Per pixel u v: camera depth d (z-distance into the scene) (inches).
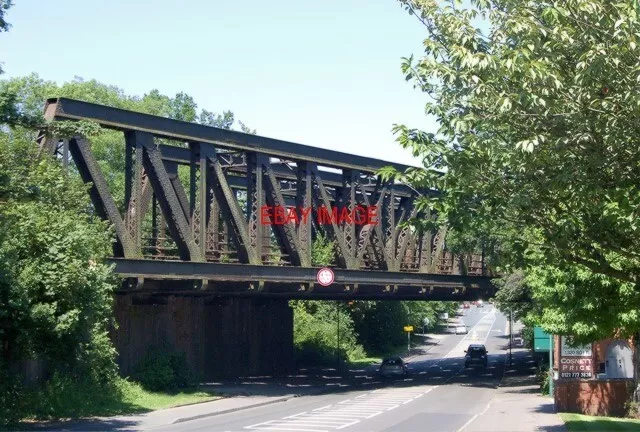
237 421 1094.4
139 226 1232.8
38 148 1149.1
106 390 1203.2
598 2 547.2
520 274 1670.8
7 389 960.3
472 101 587.8
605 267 633.6
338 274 1574.8
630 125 540.1
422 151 611.8
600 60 529.7
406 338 4077.3
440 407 1336.1
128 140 1255.5
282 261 1606.8
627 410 1182.3
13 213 924.0
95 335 1096.2
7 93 800.9
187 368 1534.2
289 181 1800.0
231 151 1472.7
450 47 611.2
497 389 1809.8
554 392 1262.3
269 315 2098.9
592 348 1296.8
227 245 1626.5
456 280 1920.5
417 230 634.8
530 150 532.4
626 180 571.2
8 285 872.9
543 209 607.8
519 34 583.5
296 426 1011.3
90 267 991.0
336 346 2815.0
